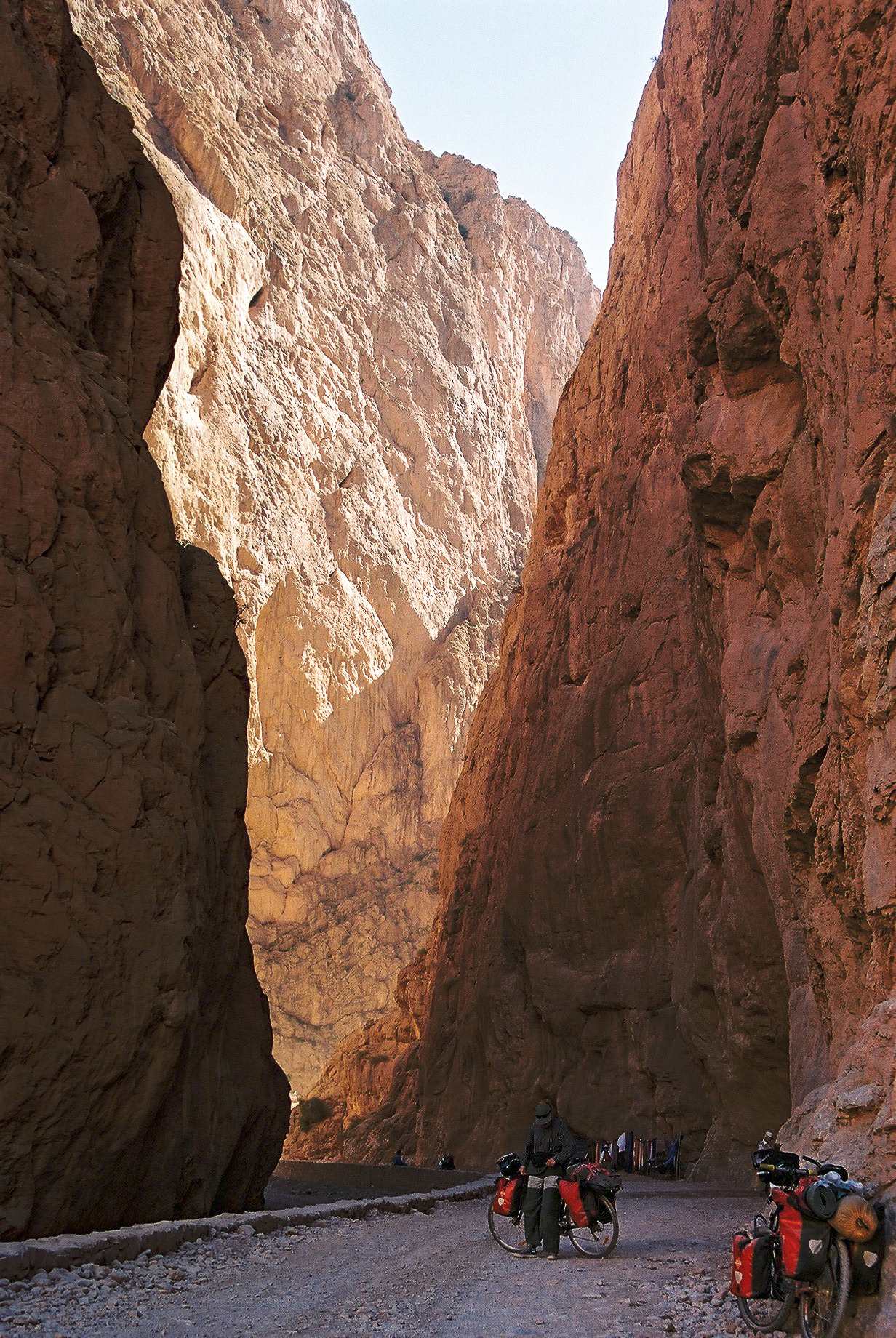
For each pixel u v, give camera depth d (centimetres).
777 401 1741
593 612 3462
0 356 1017
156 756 1036
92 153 1345
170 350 1580
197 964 1055
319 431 7619
